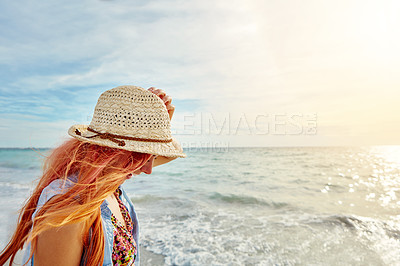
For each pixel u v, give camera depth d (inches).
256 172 668.1
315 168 771.4
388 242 193.0
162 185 447.2
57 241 30.6
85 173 34.4
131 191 383.2
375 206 303.3
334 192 393.4
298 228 223.1
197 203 309.1
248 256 173.0
